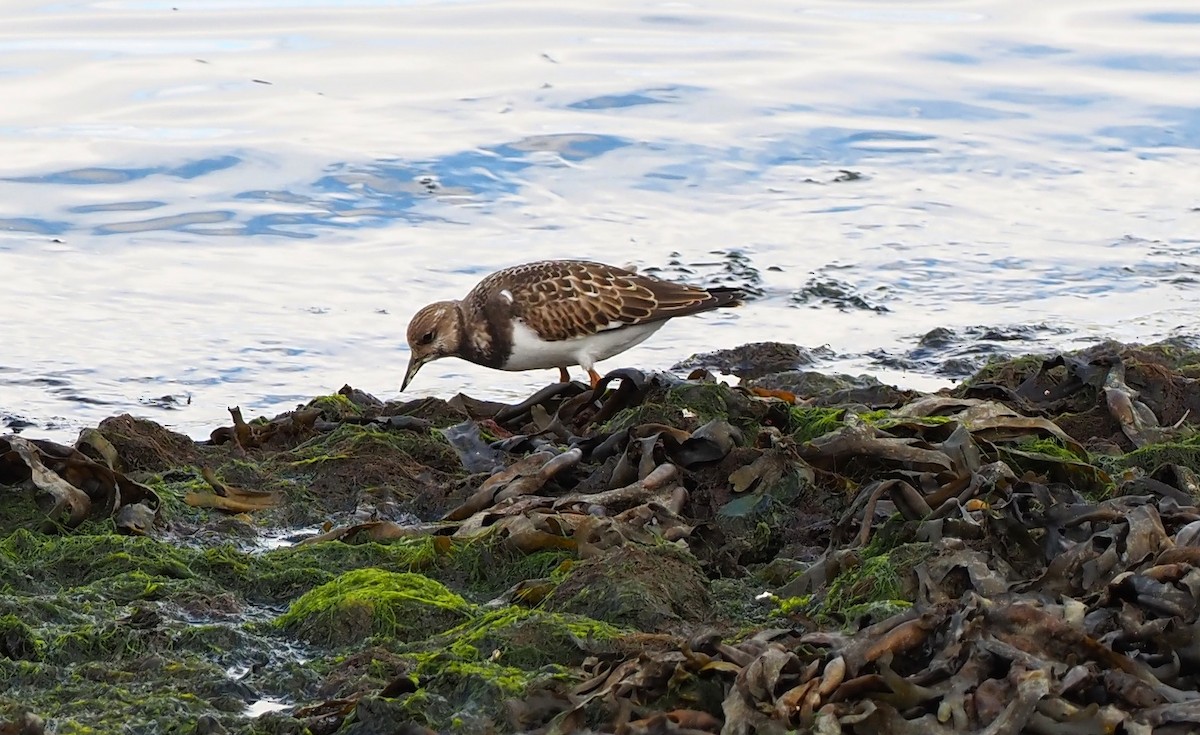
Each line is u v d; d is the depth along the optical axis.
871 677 5.57
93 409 12.94
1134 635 5.92
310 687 6.63
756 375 14.12
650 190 18.75
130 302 15.44
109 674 6.67
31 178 17.97
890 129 20.83
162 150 18.80
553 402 11.34
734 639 6.43
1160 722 5.40
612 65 22.42
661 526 8.14
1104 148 20.66
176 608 7.48
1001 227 18.09
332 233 17.34
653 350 14.84
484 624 6.87
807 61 22.95
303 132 19.48
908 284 16.44
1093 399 10.60
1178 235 17.95
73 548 8.05
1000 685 5.51
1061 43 24.03
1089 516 7.05
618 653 6.30
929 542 7.10
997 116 21.41
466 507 8.91
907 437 9.20
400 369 14.35
